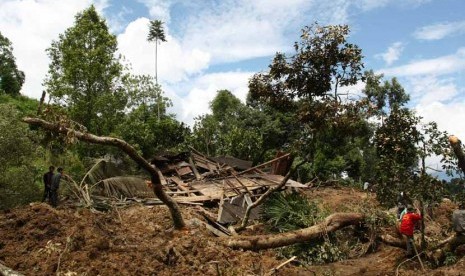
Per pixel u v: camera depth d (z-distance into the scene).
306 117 14.02
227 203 16.77
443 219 15.12
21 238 9.64
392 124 11.69
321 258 12.30
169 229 12.36
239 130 32.34
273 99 14.71
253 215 16.28
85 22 23.42
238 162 23.44
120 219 12.73
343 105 13.73
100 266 8.45
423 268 10.30
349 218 13.39
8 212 11.25
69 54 22.98
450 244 10.70
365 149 34.25
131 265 8.70
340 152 31.06
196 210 16.02
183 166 21.53
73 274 7.75
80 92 23.44
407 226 11.04
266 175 20.70
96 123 23.06
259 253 11.77
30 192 15.01
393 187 11.32
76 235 9.47
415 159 11.52
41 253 8.88
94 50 23.02
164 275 8.69
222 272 9.15
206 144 32.72
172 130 33.84
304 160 14.24
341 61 13.77
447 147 11.04
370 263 11.79
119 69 24.19
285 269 10.55
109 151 22.47
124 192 16.84
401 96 28.25
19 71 50.97
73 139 10.84
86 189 15.22
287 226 14.26
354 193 23.22
